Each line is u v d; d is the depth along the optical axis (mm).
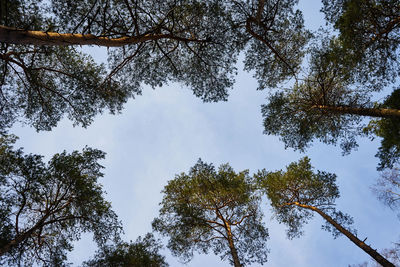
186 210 10617
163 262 11539
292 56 8594
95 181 9156
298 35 8062
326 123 9516
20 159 7199
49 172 7922
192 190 11938
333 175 11258
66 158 8375
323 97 8570
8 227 6953
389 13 5676
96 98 7895
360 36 5926
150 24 7270
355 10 5207
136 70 8453
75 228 8766
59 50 7199
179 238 12000
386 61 6648
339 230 9766
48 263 8164
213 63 8344
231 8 7641
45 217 7918
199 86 8961
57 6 6180
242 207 12438
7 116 7219
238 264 10086
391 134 7348
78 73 7336
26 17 5801
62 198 8422
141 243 11453
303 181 11836
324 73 7871
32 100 7438
